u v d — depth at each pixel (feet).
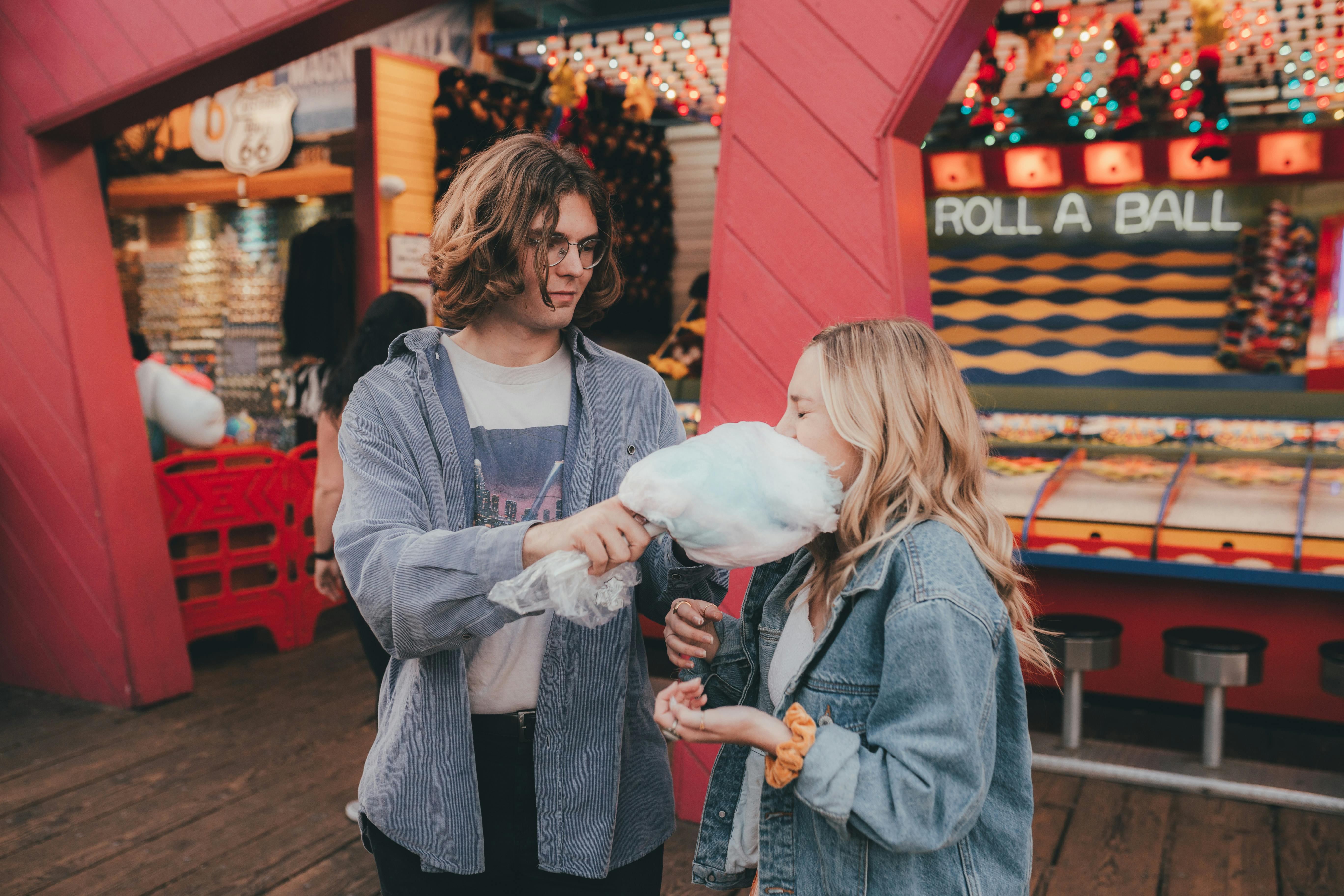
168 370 15.23
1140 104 16.60
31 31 12.05
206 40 10.87
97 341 12.84
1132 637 13.21
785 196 8.73
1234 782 10.88
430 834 4.44
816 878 3.80
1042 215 16.02
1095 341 15.26
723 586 4.91
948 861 3.66
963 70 8.72
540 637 4.60
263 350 23.81
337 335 19.19
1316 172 14.17
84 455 12.71
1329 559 11.00
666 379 16.21
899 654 3.49
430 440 4.58
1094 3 14.37
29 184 12.46
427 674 4.43
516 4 24.88
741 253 8.96
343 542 4.19
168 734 12.20
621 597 3.72
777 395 8.87
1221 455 13.55
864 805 3.36
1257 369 14.20
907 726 3.43
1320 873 9.09
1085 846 9.64
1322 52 14.79
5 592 13.82
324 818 10.02
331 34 10.61
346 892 8.67
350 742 11.97
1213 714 11.34
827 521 3.59
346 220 19.10
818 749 3.49
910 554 3.65
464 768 4.44
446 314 4.60
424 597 3.82
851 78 8.36
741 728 3.62
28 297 12.77
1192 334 14.85
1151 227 15.44
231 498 15.12
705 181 24.22
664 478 3.48
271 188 22.58
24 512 13.39
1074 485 13.06
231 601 15.16
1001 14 14.38
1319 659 12.25
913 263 8.59
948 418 3.82
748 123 8.86
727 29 17.15
